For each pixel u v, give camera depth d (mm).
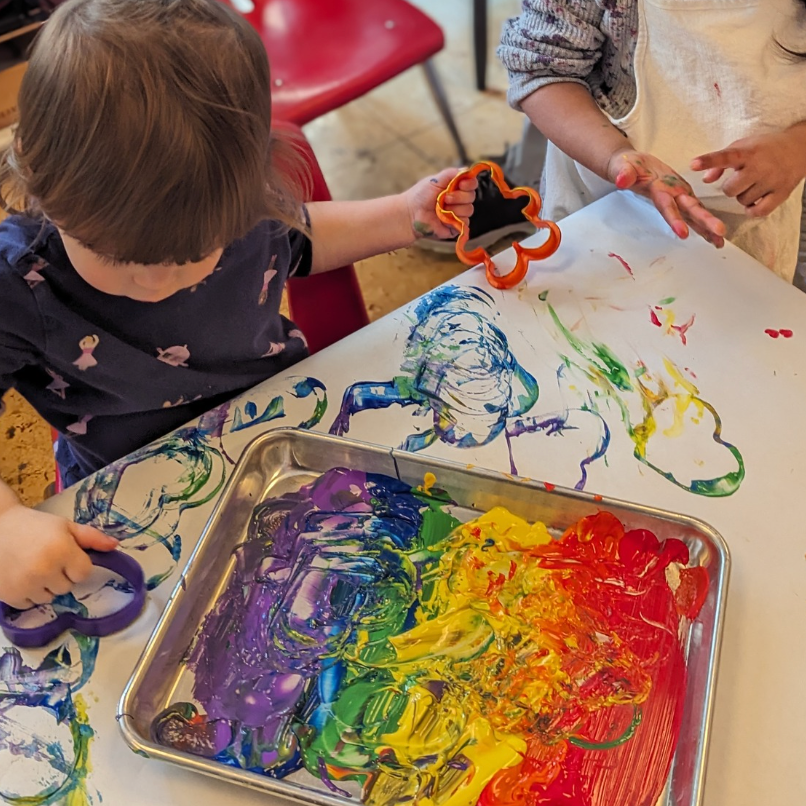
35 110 471
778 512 607
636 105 824
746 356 693
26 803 485
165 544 591
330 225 777
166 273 544
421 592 566
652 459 635
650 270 749
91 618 544
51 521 555
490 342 702
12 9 1325
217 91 471
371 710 513
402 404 666
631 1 782
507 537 590
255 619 553
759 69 772
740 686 531
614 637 544
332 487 613
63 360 655
